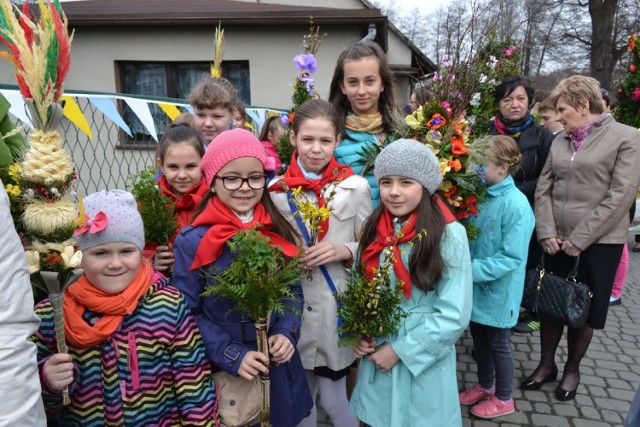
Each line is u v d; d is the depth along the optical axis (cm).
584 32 2092
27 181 116
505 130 379
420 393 188
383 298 179
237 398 171
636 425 176
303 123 204
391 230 192
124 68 845
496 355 280
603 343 400
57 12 114
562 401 304
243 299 152
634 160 267
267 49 819
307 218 183
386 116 243
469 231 251
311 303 207
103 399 145
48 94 112
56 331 127
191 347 157
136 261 150
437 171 189
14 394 90
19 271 93
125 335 148
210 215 174
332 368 209
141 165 671
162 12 791
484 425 279
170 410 156
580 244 275
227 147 171
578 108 280
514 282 265
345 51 242
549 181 307
